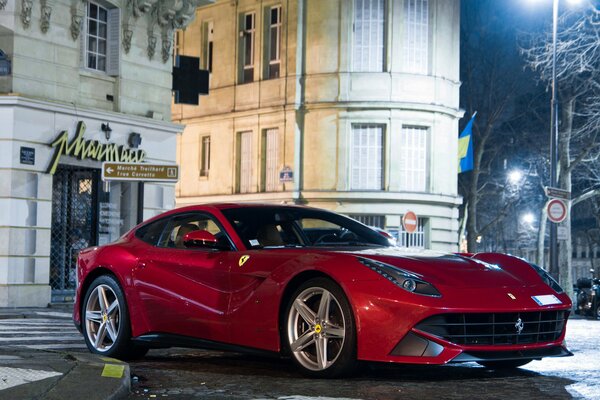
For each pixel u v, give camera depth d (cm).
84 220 1892
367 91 3028
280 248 661
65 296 1831
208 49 3388
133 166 1478
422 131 3092
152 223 755
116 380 538
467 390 557
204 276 670
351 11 3042
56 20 1784
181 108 3462
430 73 3098
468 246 3722
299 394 536
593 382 604
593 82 3122
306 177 3066
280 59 3133
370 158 3045
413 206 3039
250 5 3228
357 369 594
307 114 3073
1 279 1672
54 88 1777
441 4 3117
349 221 738
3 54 1683
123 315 725
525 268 646
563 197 2348
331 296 587
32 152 1714
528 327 599
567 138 3189
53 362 603
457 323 567
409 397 525
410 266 596
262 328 625
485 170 4012
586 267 4475
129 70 1980
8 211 1673
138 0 1988
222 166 3300
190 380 601
